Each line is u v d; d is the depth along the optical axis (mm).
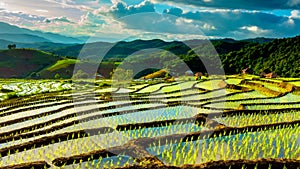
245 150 14742
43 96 43406
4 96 46406
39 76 127000
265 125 19422
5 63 145500
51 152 15914
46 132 20438
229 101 30938
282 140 16078
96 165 13711
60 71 132375
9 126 23750
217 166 12500
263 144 15398
